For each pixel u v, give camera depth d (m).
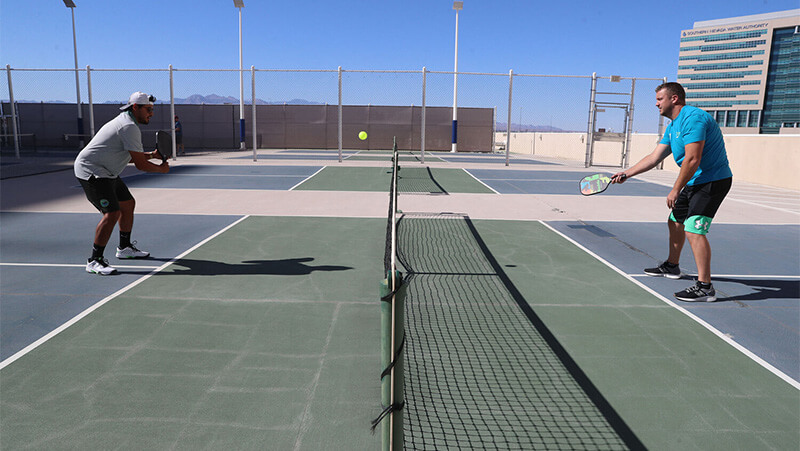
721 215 8.69
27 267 5.01
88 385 2.84
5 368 3.00
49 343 3.34
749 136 14.89
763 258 5.83
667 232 7.08
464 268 5.23
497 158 25.03
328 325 3.70
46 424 2.48
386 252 5.38
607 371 3.09
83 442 2.35
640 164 4.69
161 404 2.66
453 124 29.59
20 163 16.64
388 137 31.53
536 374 3.04
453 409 2.67
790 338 3.60
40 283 4.53
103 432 2.42
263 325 3.69
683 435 2.47
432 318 3.89
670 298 4.40
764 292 4.59
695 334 3.65
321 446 2.35
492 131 31.70
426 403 2.72
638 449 2.36
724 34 192.50
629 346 3.44
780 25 178.25
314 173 14.39
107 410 2.60
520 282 4.79
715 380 3.00
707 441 2.43
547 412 2.65
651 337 3.59
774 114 182.12
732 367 3.16
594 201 9.93
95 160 4.60
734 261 5.69
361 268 5.11
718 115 196.88
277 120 31.09
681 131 4.11
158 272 4.90
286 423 2.52
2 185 11.08
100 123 29.05
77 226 6.91
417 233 6.82
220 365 3.09
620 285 4.74
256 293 4.34
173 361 3.13
